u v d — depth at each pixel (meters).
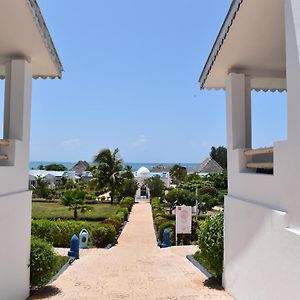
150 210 34.03
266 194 5.09
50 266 7.32
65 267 10.43
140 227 23.64
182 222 16.16
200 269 9.95
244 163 6.56
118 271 9.85
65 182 55.00
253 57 6.85
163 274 9.34
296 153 4.10
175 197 27.92
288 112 4.30
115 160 39.25
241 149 6.57
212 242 7.56
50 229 16.02
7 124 6.69
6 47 6.42
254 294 5.35
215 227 7.62
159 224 20.64
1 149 6.09
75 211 26.95
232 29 5.93
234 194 6.77
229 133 7.25
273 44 6.32
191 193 28.55
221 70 7.46
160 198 38.88
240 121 7.13
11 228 5.68
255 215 5.34
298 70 4.04
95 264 11.13
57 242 16.12
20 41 6.20
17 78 6.59
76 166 76.44
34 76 8.02
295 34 4.11
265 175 5.13
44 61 7.12
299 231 4.02
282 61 6.95
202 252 7.89
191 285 7.78
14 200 5.81
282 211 4.50
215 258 7.53
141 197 47.97
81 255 13.25
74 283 8.23
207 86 8.59
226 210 7.06
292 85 4.19
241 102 7.17
